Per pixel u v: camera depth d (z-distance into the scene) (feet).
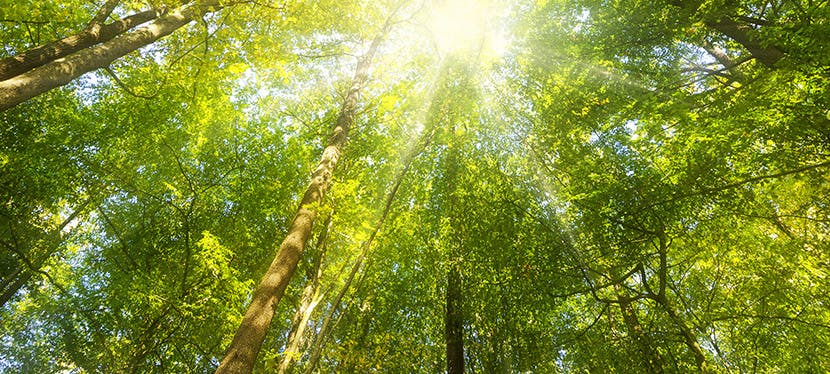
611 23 26.35
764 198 22.34
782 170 16.93
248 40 20.94
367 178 32.12
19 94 12.92
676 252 24.95
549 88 32.45
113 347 26.96
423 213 31.81
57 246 32.81
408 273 32.04
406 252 28.91
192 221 30.58
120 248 30.71
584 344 24.18
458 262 26.81
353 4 26.35
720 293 26.76
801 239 22.91
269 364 25.20
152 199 31.83
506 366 23.81
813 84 15.61
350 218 23.94
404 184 32.58
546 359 23.97
